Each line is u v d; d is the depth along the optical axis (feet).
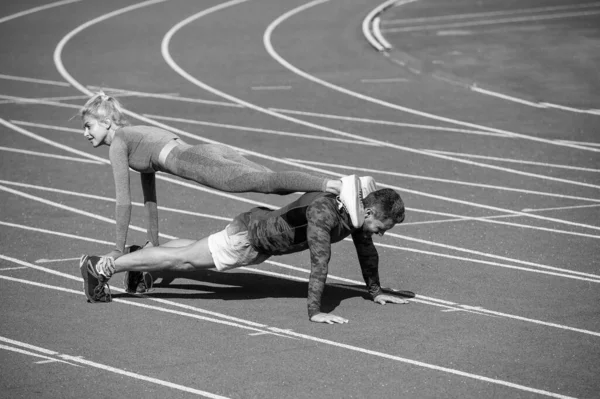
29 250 55.83
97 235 59.62
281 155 83.51
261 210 44.65
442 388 34.96
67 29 152.97
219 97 108.27
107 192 71.41
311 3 177.47
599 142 88.12
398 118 98.12
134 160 47.01
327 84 114.93
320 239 42.06
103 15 165.68
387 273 51.21
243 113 100.58
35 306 45.32
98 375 36.24
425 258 54.13
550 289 47.91
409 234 59.41
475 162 80.84
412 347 39.34
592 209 65.87
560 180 74.69
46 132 92.02
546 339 40.34
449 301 46.03
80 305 45.65
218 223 63.05
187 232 60.75
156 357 38.24
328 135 91.09
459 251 55.57
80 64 127.24
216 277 51.03
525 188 72.23
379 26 155.53
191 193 71.26
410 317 43.50
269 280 50.39
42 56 132.46
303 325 42.39
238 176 44.78
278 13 167.43
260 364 37.37
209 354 38.58
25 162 80.79
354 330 41.55
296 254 55.47
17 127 93.91
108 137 47.42
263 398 33.99
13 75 120.47
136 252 45.21
